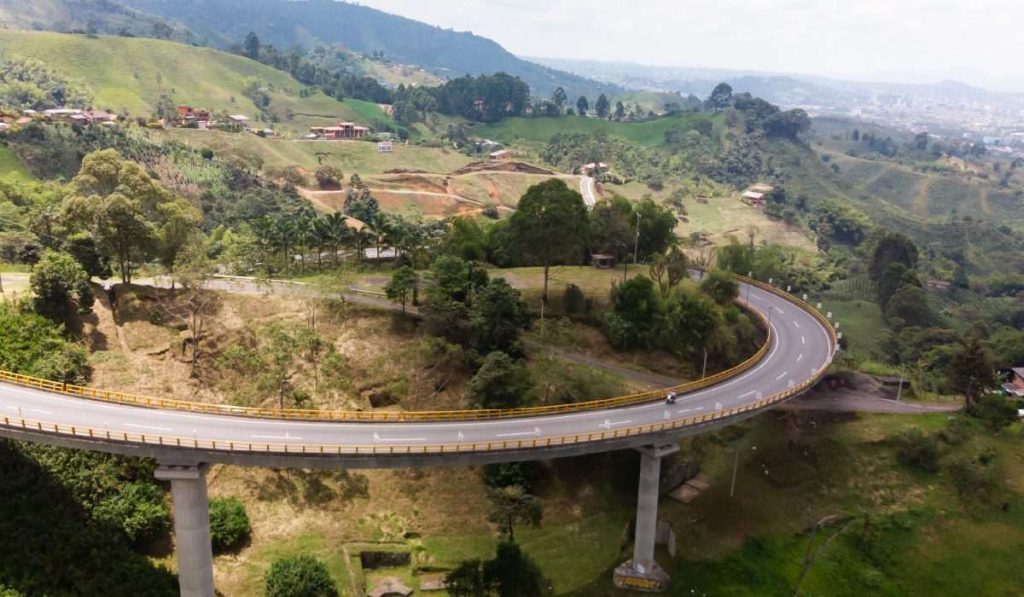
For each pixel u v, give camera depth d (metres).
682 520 103.62
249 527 95.19
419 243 162.38
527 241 138.50
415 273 134.62
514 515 96.19
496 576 88.19
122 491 90.62
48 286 109.50
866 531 102.69
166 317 121.00
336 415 91.38
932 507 107.25
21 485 85.56
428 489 106.19
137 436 76.38
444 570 94.81
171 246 128.62
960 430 119.50
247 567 90.38
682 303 133.75
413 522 101.56
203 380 112.44
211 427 83.88
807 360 122.56
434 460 82.56
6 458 86.94
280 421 88.19
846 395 130.75
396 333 125.06
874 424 122.06
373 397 115.12
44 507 84.81
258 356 116.31
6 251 135.50
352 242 162.38
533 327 134.25
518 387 108.31
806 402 126.94
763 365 119.88
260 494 100.25
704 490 109.69
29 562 79.19
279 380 112.06
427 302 125.00
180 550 79.31
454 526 101.81
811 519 105.94
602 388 113.00
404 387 117.12
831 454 116.12
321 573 86.44
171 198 138.88
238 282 136.75
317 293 132.00
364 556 95.25
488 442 85.12
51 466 88.50
